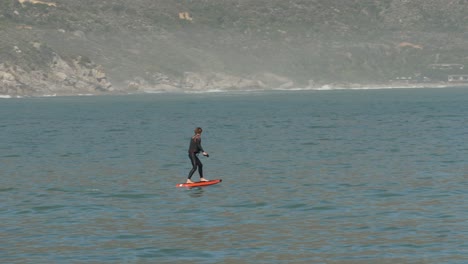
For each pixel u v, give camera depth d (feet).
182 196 312.71
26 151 537.24
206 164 436.76
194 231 239.09
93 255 208.33
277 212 271.69
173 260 202.28
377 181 348.59
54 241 226.17
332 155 480.23
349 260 200.13
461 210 267.18
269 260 200.85
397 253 206.59
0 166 435.94
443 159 443.32
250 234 233.76
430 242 218.59
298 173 385.91
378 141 590.96
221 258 203.72
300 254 207.00
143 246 218.79
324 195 309.01
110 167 424.46
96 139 654.12
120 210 279.28
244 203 292.40
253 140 620.49
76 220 259.80
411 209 272.10
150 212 274.36
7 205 292.81
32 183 357.41
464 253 204.64
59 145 590.14
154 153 510.58
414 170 389.39
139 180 365.61
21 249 215.92
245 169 408.05
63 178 375.25
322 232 235.40
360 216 260.83
